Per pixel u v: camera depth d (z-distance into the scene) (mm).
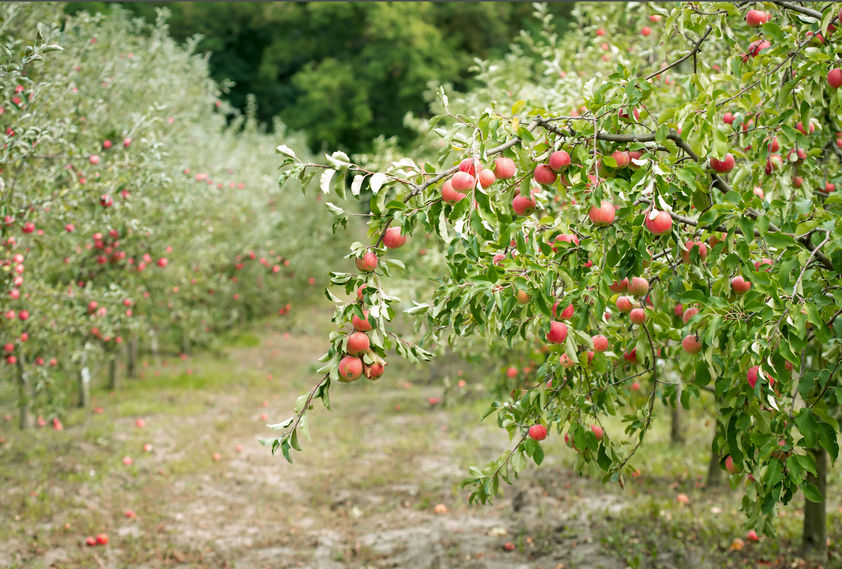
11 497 6918
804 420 2447
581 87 4961
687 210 3033
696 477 7375
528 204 2766
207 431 9742
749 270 2494
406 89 24859
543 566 5559
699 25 3314
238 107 29484
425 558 5910
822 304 2529
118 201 5957
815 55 2729
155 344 14203
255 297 16641
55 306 6465
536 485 7371
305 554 6109
